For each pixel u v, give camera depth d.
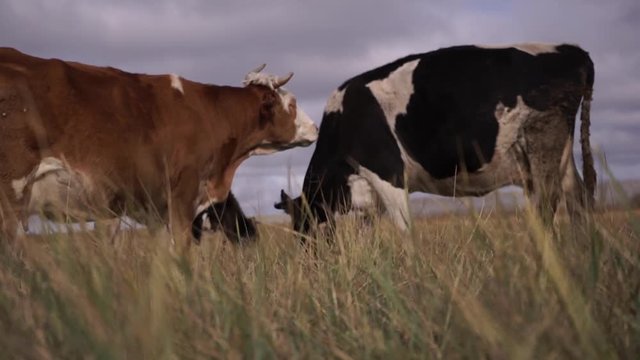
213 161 7.99
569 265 3.02
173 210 7.48
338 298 3.79
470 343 2.48
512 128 8.35
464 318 2.58
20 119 5.95
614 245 3.32
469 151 8.41
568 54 8.41
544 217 4.58
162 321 2.41
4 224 5.81
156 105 7.30
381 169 8.68
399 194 8.68
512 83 8.32
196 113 7.68
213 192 8.15
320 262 5.11
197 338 2.71
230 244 5.92
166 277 3.05
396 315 3.10
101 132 6.52
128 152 6.74
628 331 2.64
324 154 9.05
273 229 5.37
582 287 2.84
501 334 2.29
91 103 6.51
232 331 2.85
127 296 2.69
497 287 2.79
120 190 6.67
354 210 8.90
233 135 8.23
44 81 6.21
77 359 2.45
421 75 8.54
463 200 3.96
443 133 8.46
